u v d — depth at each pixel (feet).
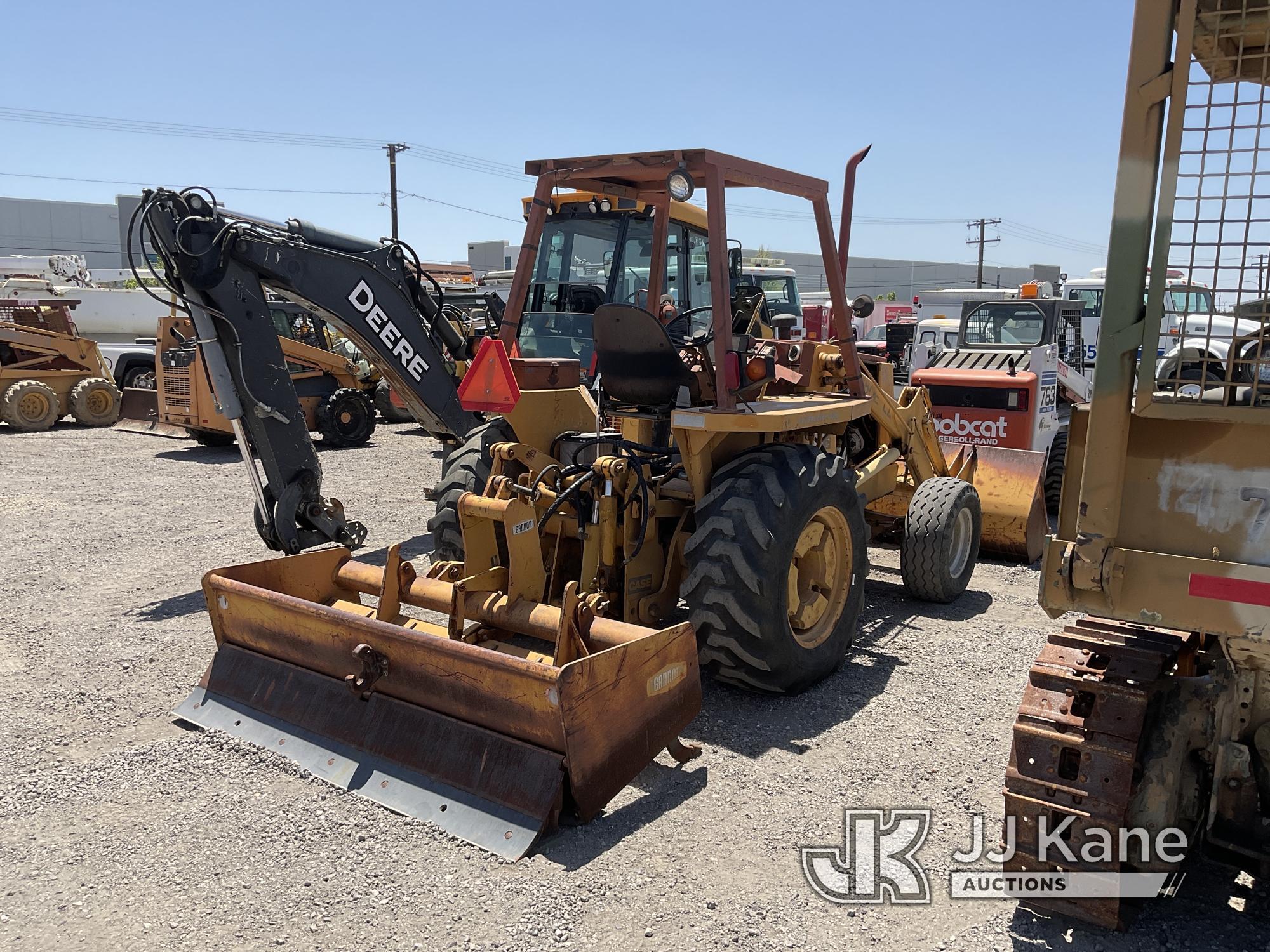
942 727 13.06
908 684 14.67
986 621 17.97
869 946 8.44
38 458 38.83
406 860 9.62
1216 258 7.04
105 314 73.77
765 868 9.62
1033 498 21.79
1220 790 8.74
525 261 14.87
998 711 13.61
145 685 14.30
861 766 11.85
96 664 15.23
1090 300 48.83
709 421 12.91
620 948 8.35
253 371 18.03
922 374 28.71
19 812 10.54
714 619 12.98
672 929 8.62
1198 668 9.62
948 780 11.51
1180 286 7.24
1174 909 9.08
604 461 13.04
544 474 13.17
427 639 10.61
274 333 18.30
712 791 11.16
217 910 8.82
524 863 9.57
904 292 227.20
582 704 9.94
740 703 13.83
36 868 9.48
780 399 15.58
